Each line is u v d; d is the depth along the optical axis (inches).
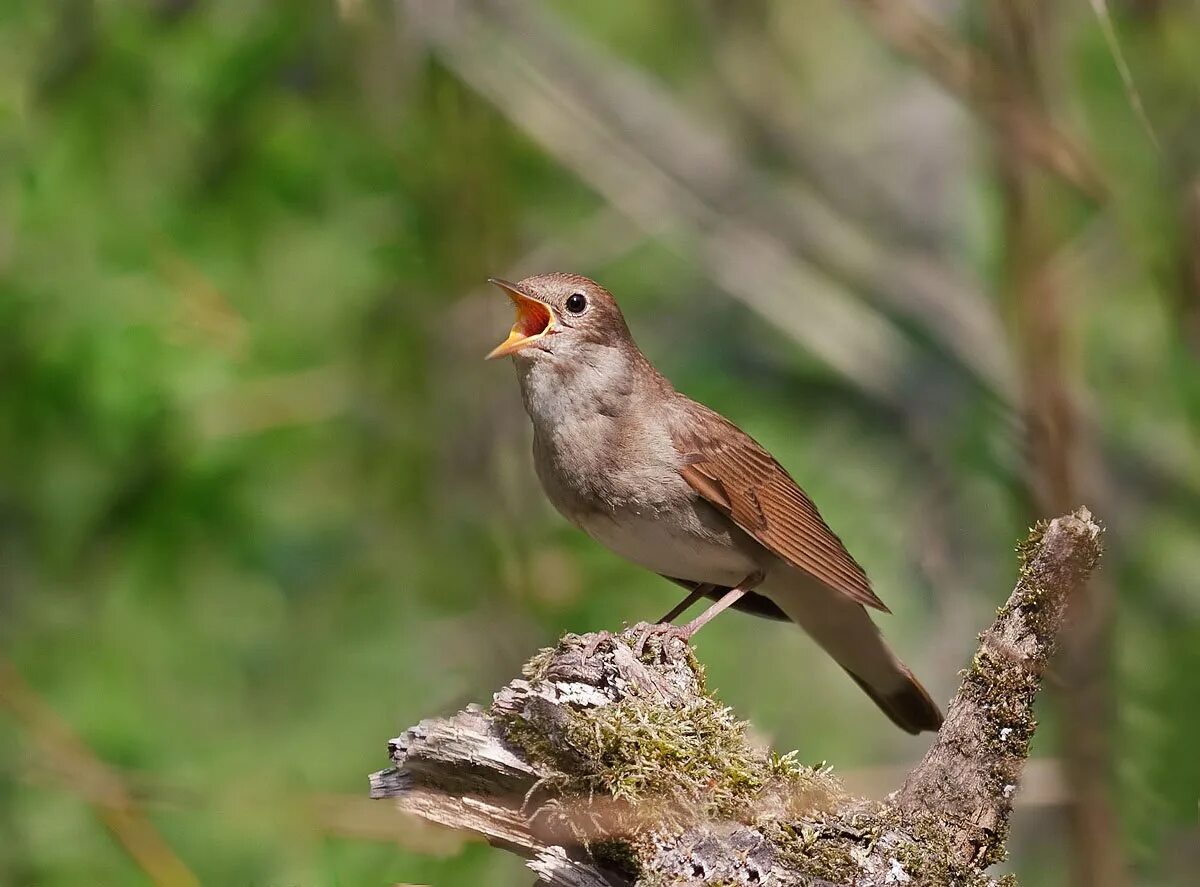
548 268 602.2
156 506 452.4
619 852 245.9
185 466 447.5
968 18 378.3
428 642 497.0
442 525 500.7
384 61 478.0
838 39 687.7
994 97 327.6
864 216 652.7
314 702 487.2
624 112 610.2
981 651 250.4
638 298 636.1
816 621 379.6
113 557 466.6
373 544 500.1
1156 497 522.9
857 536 597.0
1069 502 273.3
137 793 408.8
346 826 382.3
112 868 419.8
